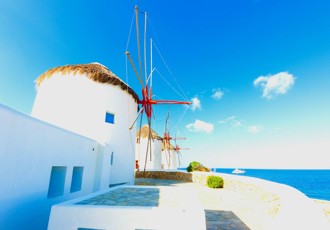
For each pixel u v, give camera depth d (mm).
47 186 6555
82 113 13219
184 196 6320
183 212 4348
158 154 36812
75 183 8961
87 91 13500
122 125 14758
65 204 4941
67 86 13734
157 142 36938
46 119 13742
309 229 3480
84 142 9305
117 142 14055
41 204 6215
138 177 29016
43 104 14250
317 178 96312
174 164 46406
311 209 4531
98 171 10289
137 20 11117
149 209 4484
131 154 15602
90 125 13078
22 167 5465
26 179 5605
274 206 8031
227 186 15844
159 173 26875
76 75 13727
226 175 17344
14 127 5199
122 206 4730
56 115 13531
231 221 7484
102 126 13227
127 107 15555
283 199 6398
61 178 7723
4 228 4785
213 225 7012
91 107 13312
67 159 7836
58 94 13828
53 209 4590
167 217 4297
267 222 7324
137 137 36094
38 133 6191
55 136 7102
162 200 5680
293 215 4449
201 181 19625
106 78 13922
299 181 77812
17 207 5219
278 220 5117
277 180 83625
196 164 26219
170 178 25188
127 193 6891
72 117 13211
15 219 5137
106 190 7426
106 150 10891
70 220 4488
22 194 5430
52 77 14375
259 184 10875
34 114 14641
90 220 4445
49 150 6730
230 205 10102
